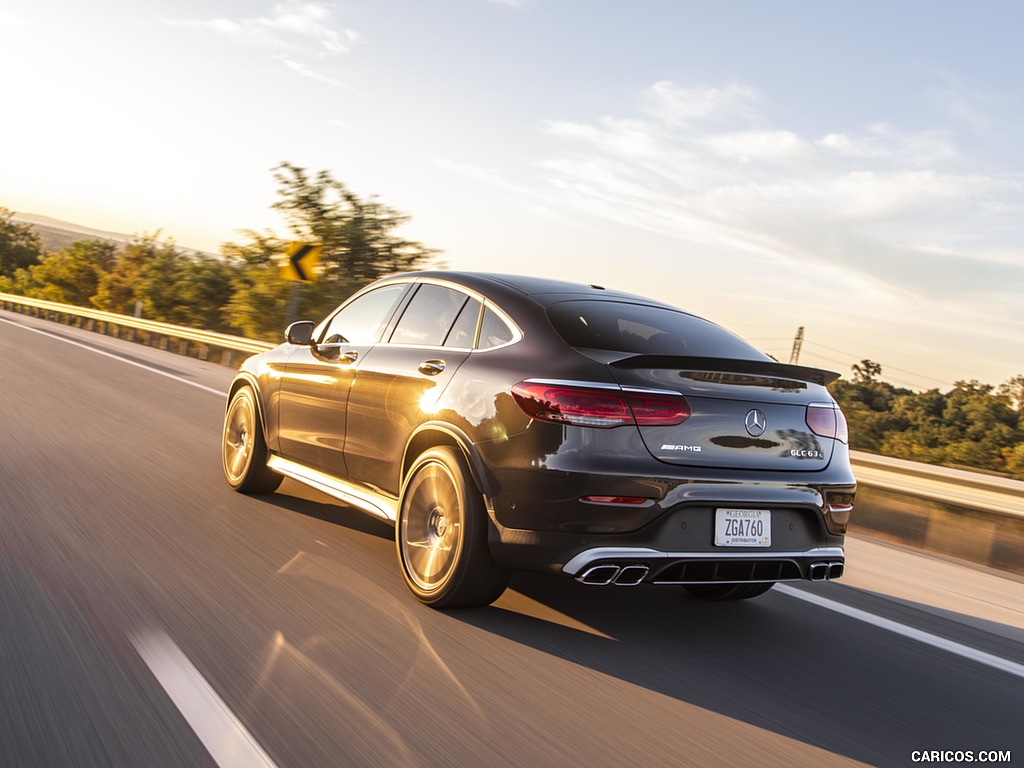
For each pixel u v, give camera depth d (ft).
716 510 12.17
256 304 67.41
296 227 66.64
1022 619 16.72
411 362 14.66
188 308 94.48
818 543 13.08
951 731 10.87
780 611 15.43
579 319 13.15
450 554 13.03
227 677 10.09
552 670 11.42
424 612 13.16
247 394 19.80
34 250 290.15
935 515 24.56
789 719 10.69
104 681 9.71
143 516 17.01
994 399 114.11
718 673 12.00
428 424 13.66
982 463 106.22
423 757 8.69
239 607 12.50
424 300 15.49
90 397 34.65
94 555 14.26
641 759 9.18
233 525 16.99
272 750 8.50
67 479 19.58
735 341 14.37
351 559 15.49
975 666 13.53
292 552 15.55
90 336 81.05
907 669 13.08
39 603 11.91
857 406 127.95
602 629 13.30
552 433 11.89
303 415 17.48
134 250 121.90
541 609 13.93
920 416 116.78
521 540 12.19
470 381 13.23
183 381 45.32
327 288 65.16
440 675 10.82
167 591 12.89
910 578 19.31
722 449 12.21
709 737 9.91
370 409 15.30
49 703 9.10
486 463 12.53
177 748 8.38
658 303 15.26
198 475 21.47
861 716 11.05
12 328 77.10
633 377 11.93
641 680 11.41
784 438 12.71
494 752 8.96
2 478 19.07
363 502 15.66
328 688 10.08
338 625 12.19
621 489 11.64
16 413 28.45
